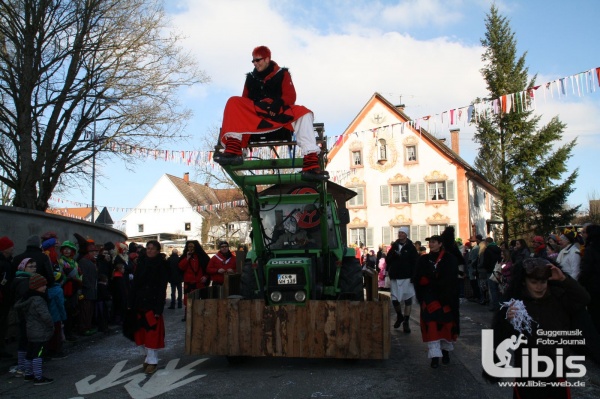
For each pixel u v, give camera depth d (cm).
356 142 3856
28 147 1448
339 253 828
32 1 1411
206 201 5950
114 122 1619
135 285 746
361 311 718
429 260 731
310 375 699
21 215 1134
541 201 3148
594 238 735
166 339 1019
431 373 697
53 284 848
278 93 621
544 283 384
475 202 3872
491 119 3161
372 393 606
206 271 1195
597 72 988
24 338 735
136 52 1602
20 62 1442
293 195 855
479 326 1102
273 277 757
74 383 693
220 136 627
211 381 680
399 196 3744
